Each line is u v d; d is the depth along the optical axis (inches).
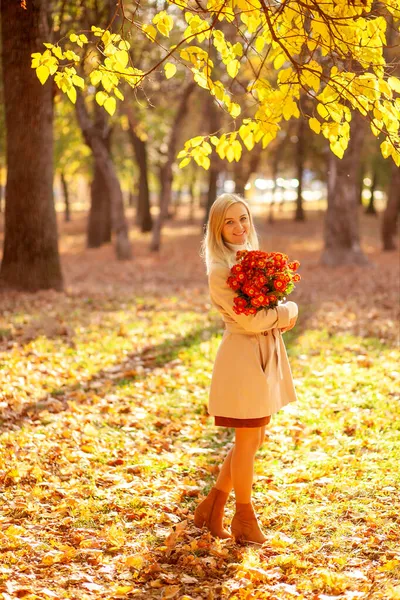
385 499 175.3
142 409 259.9
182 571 148.1
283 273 152.8
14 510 174.9
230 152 187.9
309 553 153.2
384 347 354.3
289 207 2138.3
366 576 141.2
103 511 176.6
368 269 737.6
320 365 320.8
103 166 873.5
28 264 508.4
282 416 249.6
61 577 143.8
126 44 164.9
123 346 358.3
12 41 457.1
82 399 271.7
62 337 376.2
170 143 978.7
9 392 270.4
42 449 214.8
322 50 162.6
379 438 221.8
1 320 405.7
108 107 170.7
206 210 1194.6
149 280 676.1
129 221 1776.6
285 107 172.6
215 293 158.9
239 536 161.0
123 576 145.6
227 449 225.0
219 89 170.2
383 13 156.9
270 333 161.2
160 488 191.0
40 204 503.5
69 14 526.0
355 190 761.6
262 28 168.7
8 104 482.3
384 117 161.6
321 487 187.6
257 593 136.1
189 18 167.0
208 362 328.5
